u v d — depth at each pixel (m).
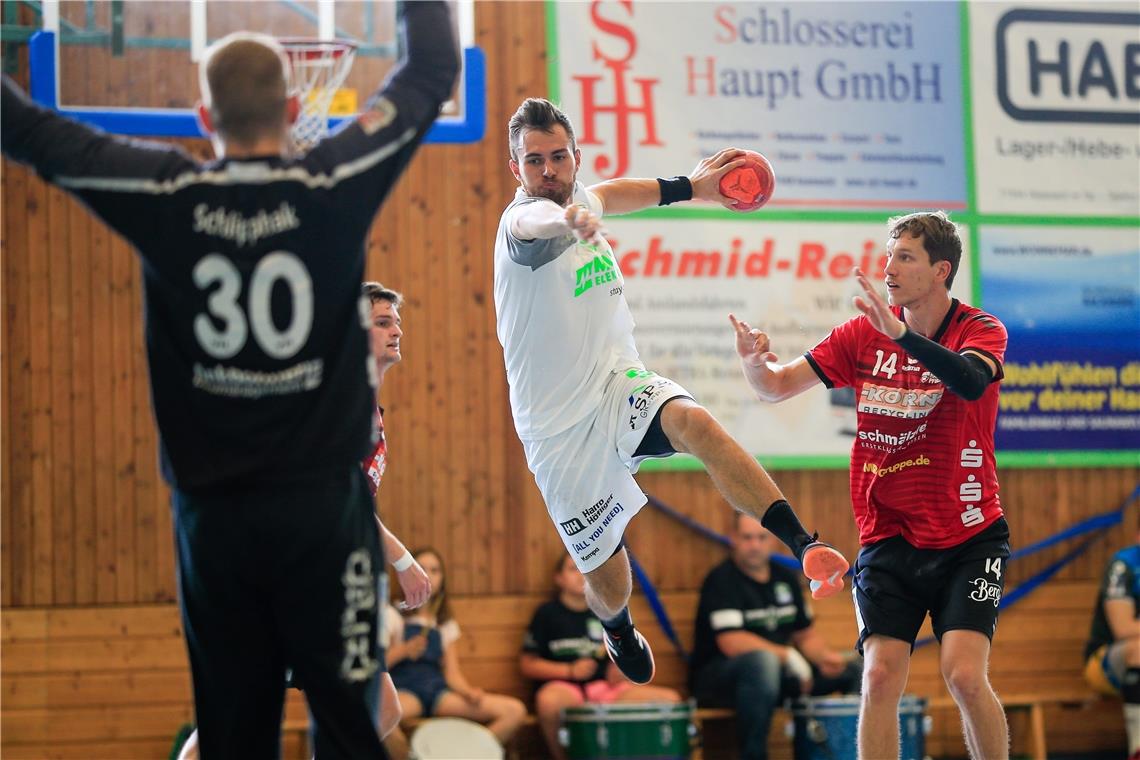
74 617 14.51
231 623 5.14
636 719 13.46
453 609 14.95
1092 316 16.27
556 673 14.44
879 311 7.11
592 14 15.34
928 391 7.91
